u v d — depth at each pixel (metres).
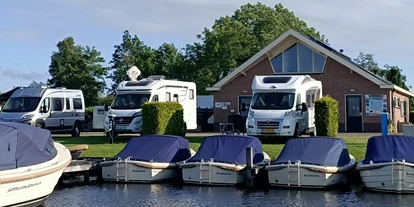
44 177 13.88
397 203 14.35
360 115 31.28
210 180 17.44
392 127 30.14
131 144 18.94
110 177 18.31
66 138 28.08
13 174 12.88
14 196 13.02
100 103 59.34
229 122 27.94
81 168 18.33
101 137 28.78
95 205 14.72
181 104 27.81
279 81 24.42
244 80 33.38
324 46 33.44
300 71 32.44
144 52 62.34
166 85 27.62
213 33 55.78
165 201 15.15
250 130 23.36
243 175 17.47
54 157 14.95
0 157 13.23
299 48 32.44
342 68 31.62
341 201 14.78
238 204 14.66
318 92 26.67
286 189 16.78
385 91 30.84
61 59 67.69
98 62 60.97
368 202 14.56
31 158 13.84
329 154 16.94
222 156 17.70
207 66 55.91
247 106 29.70
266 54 32.69
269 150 20.75
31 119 27.55
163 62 61.62
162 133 24.28
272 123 23.03
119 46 63.94
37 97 28.47
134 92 26.62
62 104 29.70
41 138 14.96
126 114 25.50
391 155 15.95
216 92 33.94
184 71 57.50
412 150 15.98
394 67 56.44
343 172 16.83
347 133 29.67
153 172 17.95
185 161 17.98
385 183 15.68
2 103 40.03
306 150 17.12
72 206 14.62
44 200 14.45
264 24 61.03
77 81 59.66
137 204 14.80
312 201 14.88
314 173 16.42
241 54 55.22
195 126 30.08
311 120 25.47
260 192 16.38
